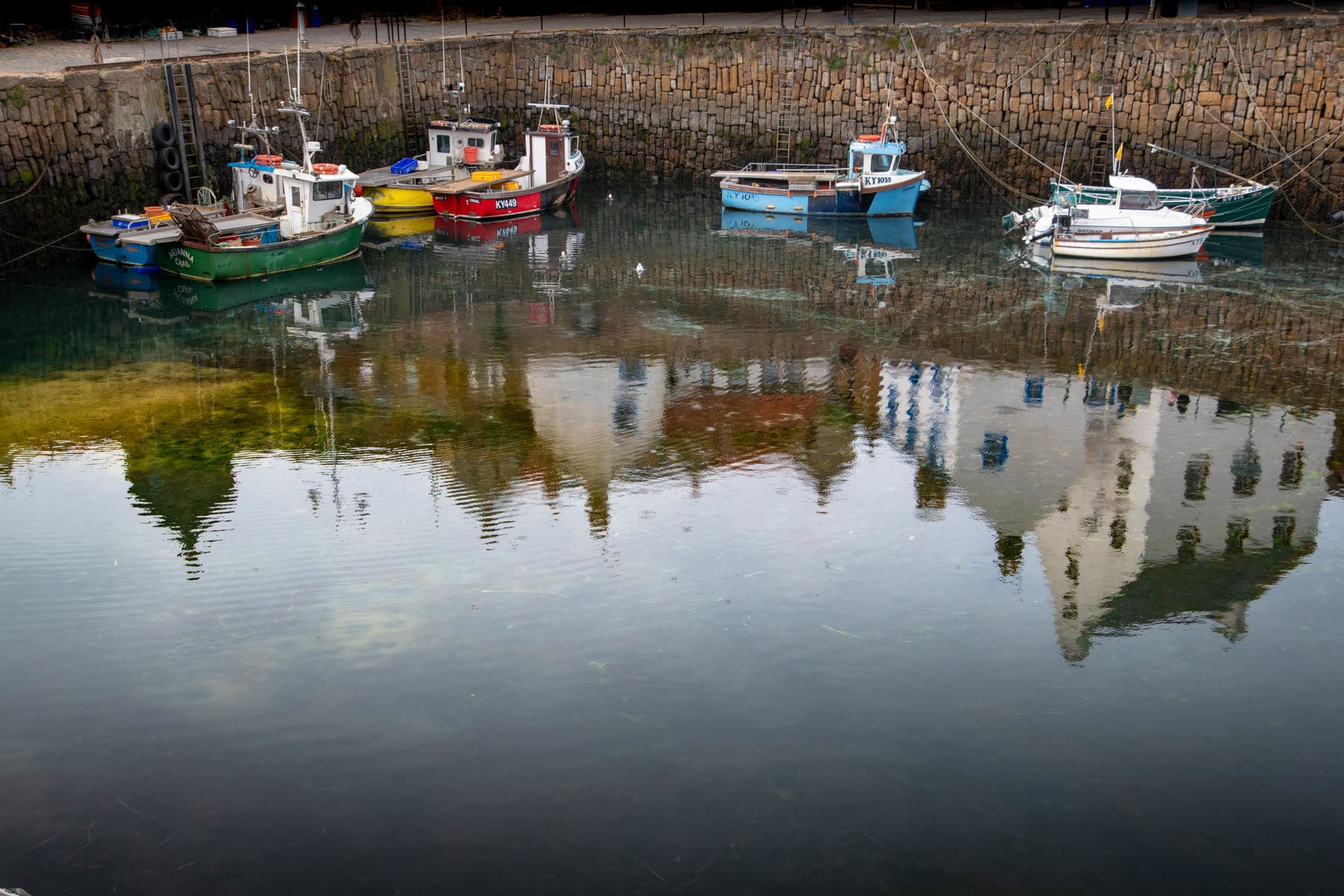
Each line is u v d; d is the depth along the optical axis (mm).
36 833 9609
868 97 36062
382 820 9812
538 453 17312
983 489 16234
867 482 16406
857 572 13930
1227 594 13555
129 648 12234
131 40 36438
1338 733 11078
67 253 27719
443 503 15641
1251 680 11906
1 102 25719
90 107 27594
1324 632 12781
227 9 39750
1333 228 31609
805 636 12594
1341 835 9773
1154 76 33000
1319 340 22656
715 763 10570
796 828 9781
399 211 34250
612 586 13516
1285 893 9164
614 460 17078
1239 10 36469
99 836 9594
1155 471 16844
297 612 12914
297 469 16703
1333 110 31344
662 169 38875
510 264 29109
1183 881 9258
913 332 23422
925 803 10102
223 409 19125
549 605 13109
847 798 10148
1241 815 10000
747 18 41719
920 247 30609
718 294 26266
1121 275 27609
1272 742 10945
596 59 38344
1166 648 12469
